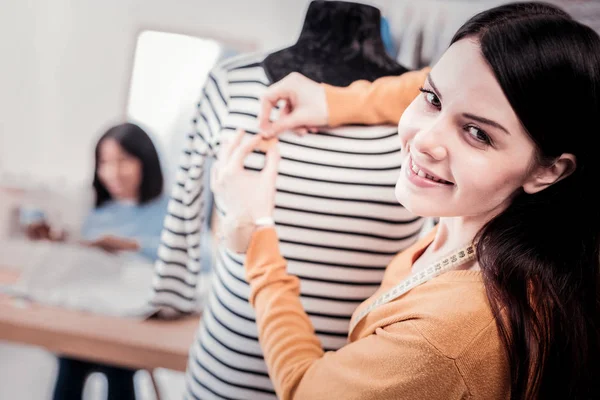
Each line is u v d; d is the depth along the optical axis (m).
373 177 0.93
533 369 0.63
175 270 1.28
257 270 0.81
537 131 0.58
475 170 0.61
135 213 2.23
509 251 0.63
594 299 0.66
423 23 1.77
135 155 2.17
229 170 0.86
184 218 1.17
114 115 2.47
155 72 2.40
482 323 0.61
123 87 2.43
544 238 0.64
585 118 0.58
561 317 0.63
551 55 0.56
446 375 0.61
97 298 1.54
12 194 2.18
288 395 0.72
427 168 0.64
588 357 0.65
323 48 0.93
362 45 0.93
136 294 1.58
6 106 2.52
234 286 0.98
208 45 2.34
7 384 2.13
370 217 0.94
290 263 0.94
